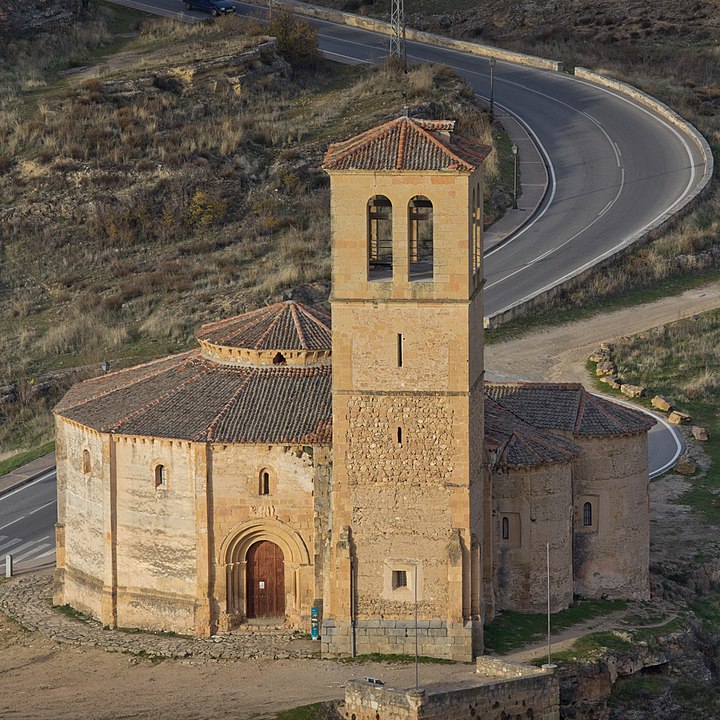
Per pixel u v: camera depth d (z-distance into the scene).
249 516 137.25
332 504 133.25
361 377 130.88
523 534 140.88
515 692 125.25
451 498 131.12
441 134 131.50
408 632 132.50
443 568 131.88
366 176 128.50
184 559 138.75
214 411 139.75
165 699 127.50
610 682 133.12
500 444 139.75
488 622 139.25
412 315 129.75
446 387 130.12
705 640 145.25
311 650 134.50
